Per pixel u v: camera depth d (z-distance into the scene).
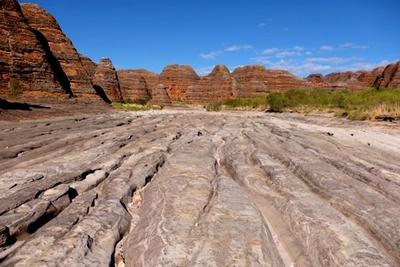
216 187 8.56
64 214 7.05
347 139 18.16
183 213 6.83
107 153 12.86
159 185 8.79
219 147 15.34
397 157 13.10
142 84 131.88
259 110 69.06
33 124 23.42
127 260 5.68
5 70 44.84
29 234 6.39
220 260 5.18
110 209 7.26
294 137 17.62
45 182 8.49
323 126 27.58
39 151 13.39
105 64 97.81
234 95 122.06
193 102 124.88
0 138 16.25
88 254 5.52
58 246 5.55
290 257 5.95
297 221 6.79
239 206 7.16
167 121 29.50
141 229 6.55
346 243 5.70
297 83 133.50
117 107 63.56
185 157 11.76
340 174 9.45
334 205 7.65
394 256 5.63
